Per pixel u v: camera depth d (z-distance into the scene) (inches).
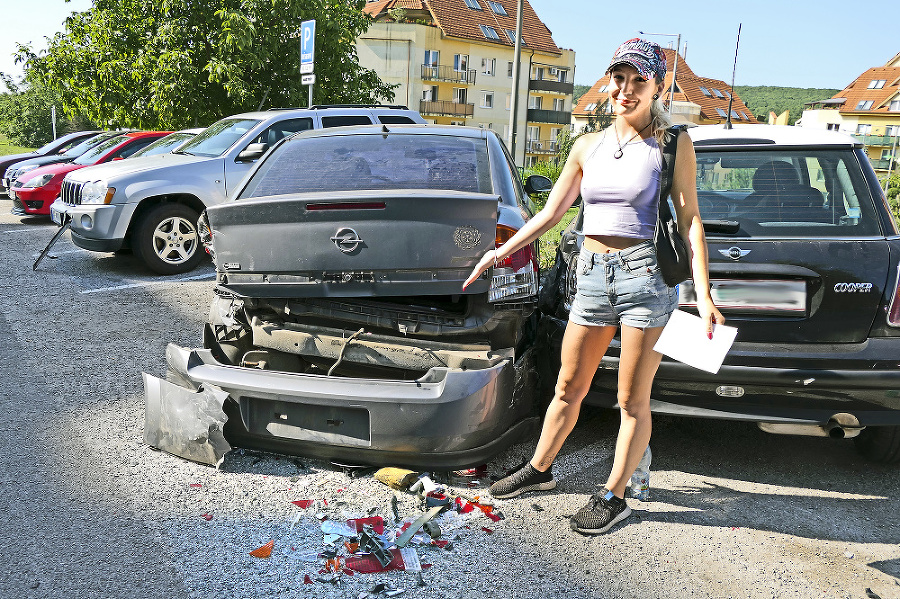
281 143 170.2
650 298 111.4
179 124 743.7
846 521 129.5
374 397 129.0
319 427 134.5
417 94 2406.5
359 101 842.8
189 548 114.1
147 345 224.1
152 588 103.7
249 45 714.2
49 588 102.8
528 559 114.3
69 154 636.7
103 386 186.4
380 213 128.2
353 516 125.2
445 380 128.6
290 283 134.3
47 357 209.2
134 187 333.7
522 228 121.8
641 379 116.5
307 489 134.5
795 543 121.6
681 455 157.5
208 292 305.0
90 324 247.4
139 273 344.8
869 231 139.0
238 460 145.6
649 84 107.6
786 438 168.6
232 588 104.3
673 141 109.2
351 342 138.3
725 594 106.4
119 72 748.0
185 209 346.0
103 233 330.3
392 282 130.6
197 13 728.3
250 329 150.5
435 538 118.7
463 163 159.5
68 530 118.3
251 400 138.3
